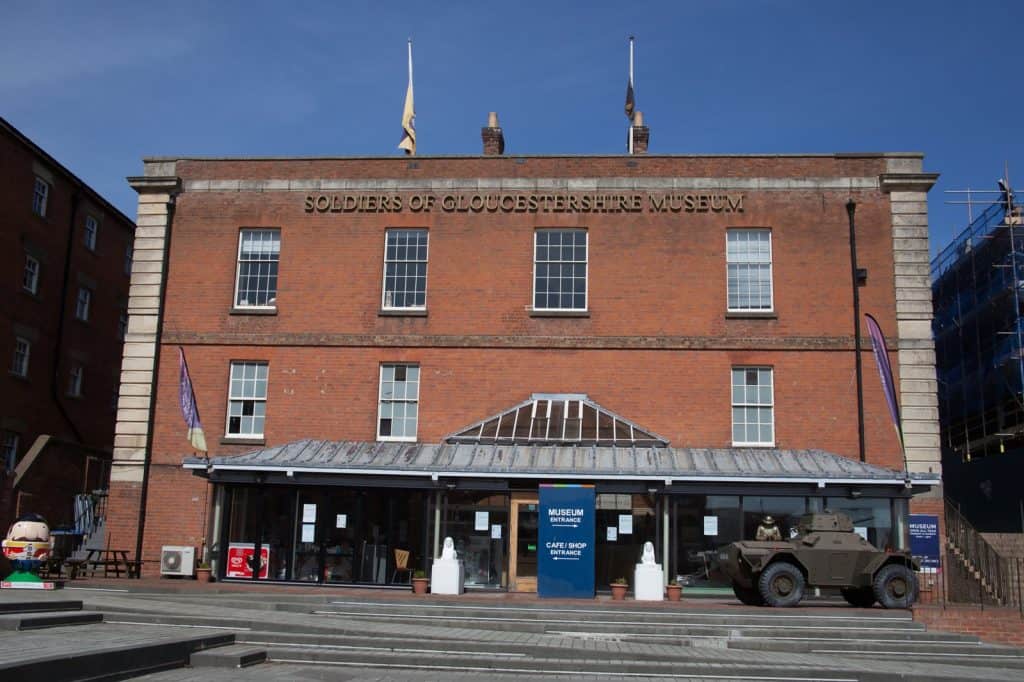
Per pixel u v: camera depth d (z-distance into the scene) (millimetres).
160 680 11117
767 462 22938
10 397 31438
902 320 24703
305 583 22484
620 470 21859
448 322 25609
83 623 14844
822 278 25203
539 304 25672
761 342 24922
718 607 18750
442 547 22359
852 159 25734
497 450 23453
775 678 13383
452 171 26453
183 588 20703
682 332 25141
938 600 22344
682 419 24672
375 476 22406
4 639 11859
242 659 12750
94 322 37438
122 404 25656
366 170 26656
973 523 33562
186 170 27047
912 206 25281
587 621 17344
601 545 22156
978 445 34688
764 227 25641
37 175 33219
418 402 25266
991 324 34344
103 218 38188
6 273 31344
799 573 19016
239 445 25312
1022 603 21281
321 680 11883
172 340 26047
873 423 24328
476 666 13656
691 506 22297
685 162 26047
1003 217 33375
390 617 17703
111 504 25109
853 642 16172
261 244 26625
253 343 25859
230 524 23125
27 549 19359
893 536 21953
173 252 26609
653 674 13461
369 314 25828
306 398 25469
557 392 25047
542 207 26062
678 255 25594
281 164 26906
